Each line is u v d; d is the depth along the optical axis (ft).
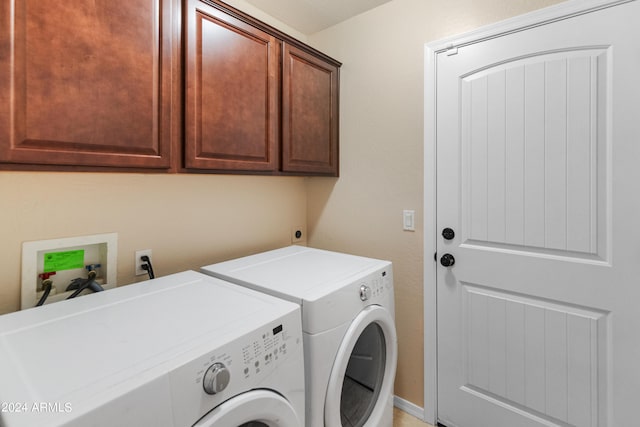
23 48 2.69
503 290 4.87
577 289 4.28
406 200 5.84
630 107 3.86
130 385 2.00
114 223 4.33
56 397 1.87
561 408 4.43
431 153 5.48
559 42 4.28
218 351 2.47
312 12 6.25
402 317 5.95
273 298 3.52
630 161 3.88
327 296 3.65
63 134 2.92
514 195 4.71
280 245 6.86
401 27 5.78
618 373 4.03
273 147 5.08
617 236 3.99
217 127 4.22
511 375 4.83
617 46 3.92
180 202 5.08
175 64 3.79
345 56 6.56
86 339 2.57
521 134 4.62
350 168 6.60
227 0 5.57
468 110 5.08
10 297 3.56
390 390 4.84
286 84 5.28
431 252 5.54
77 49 2.99
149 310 3.17
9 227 3.54
